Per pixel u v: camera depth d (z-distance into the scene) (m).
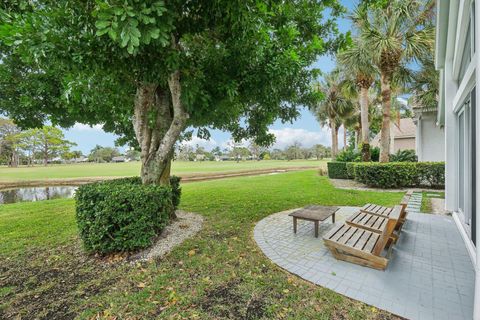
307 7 4.12
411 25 8.62
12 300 2.50
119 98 4.14
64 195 14.61
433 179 9.19
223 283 2.74
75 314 2.27
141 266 3.18
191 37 3.61
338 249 3.27
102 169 34.38
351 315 2.17
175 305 2.36
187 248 3.72
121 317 2.21
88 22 2.44
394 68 9.32
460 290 2.50
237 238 4.15
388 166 9.45
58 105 4.48
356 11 8.67
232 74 3.89
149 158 4.43
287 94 4.70
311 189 9.68
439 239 3.90
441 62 5.57
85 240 3.47
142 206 3.49
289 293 2.52
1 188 18.12
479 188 2.03
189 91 3.65
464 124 4.27
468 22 3.32
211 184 12.38
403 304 2.29
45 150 48.97
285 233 4.38
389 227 2.89
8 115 4.82
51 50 2.43
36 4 2.98
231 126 6.24
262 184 11.75
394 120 19.08
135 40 1.92
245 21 2.82
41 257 3.51
